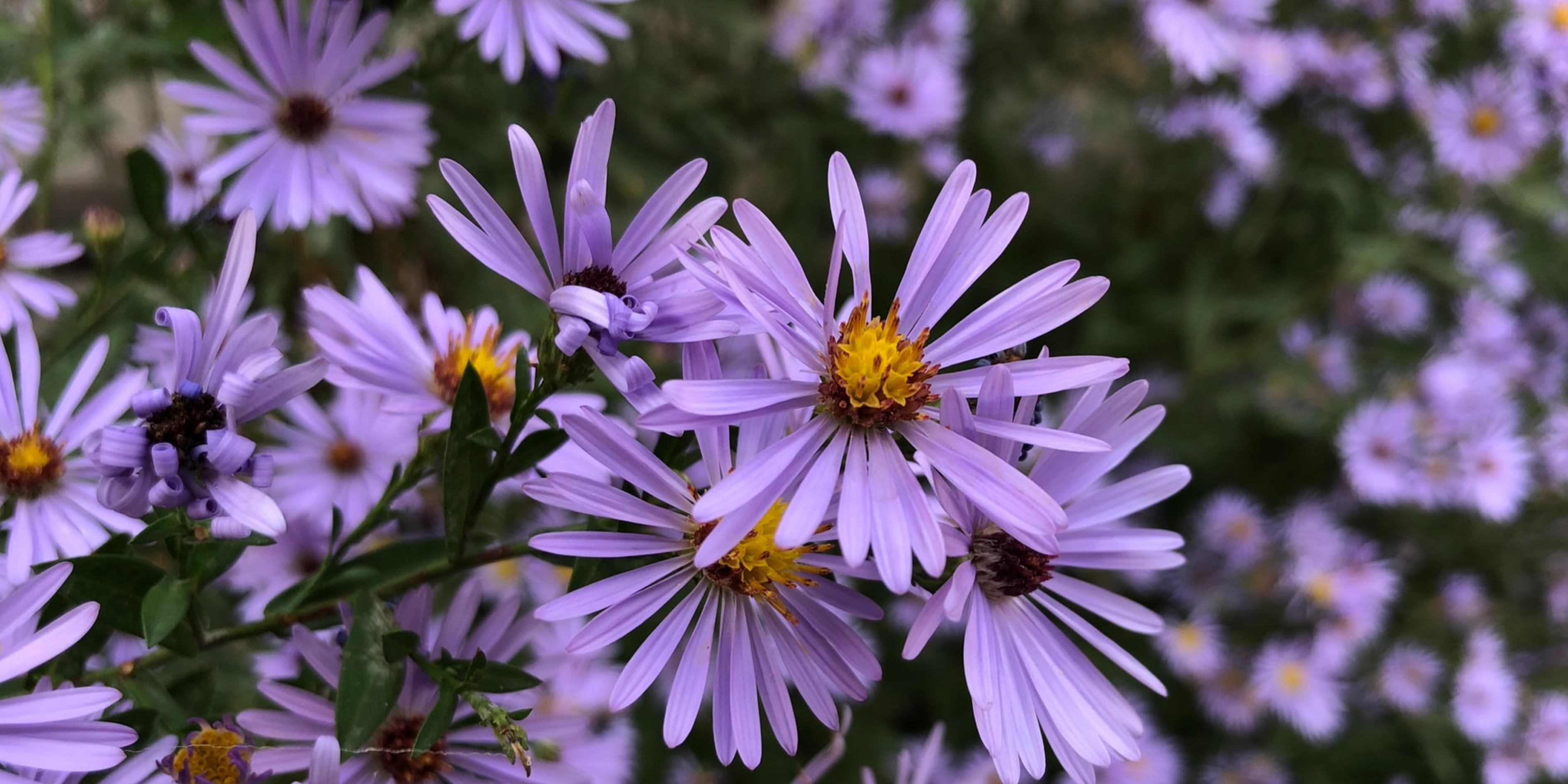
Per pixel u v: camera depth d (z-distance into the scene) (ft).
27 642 0.73
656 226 0.77
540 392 0.76
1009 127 1.60
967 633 0.76
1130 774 1.25
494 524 1.00
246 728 0.78
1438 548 1.52
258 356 0.75
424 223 1.12
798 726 1.24
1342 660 1.38
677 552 0.76
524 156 0.75
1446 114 1.46
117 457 0.73
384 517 0.82
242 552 0.78
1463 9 1.48
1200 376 1.47
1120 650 0.78
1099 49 1.59
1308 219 1.53
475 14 0.97
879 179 1.46
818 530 0.77
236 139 1.03
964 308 1.35
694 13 1.34
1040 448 0.78
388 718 0.80
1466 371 1.46
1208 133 1.48
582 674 0.97
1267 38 1.49
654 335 0.75
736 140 1.42
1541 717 1.43
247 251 0.75
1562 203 1.42
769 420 0.77
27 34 1.02
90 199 1.18
